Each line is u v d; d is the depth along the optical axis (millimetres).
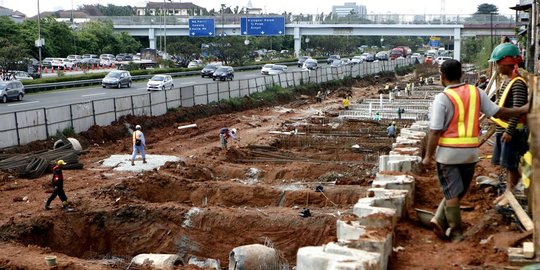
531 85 8133
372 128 35688
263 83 54750
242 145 31047
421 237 8438
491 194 10781
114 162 26812
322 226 17844
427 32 83375
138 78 62812
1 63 56656
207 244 18297
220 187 22188
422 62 95312
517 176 9641
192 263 17156
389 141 30812
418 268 7184
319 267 6590
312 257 6637
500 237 8070
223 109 45469
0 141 26031
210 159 27391
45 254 15586
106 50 90125
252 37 113500
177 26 87375
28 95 46062
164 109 39375
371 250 6984
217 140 33281
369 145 29656
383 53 109312
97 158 27938
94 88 53719
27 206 19500
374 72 82938
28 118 27719
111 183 22438
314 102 55000
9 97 40781
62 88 52188
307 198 20984
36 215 18391
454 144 7809
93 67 74062
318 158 27984
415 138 16469
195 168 25359
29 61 60375
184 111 40656
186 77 69750
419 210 9117
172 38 100125
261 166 26484
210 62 87625
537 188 6953
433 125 7785
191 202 21234
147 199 21688
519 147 9414
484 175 12586
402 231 8438
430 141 7867
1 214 18547
